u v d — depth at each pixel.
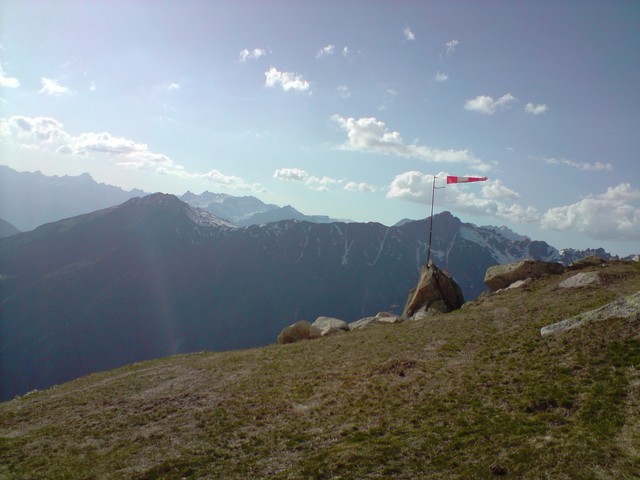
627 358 21.84
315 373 32.56
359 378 29.42
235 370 37.22
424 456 17.16
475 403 21.44
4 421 30.72
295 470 17.61
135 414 28.41
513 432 17.66
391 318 55.81
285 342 54.97
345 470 16.83
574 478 13.46
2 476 20.42
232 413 26.11
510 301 47.75
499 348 29.86
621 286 43.38
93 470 20.12
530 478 14.05
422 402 22.98
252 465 18.88
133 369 46.31
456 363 28.80
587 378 21.11
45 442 24.88
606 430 16.17
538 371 23.53
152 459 20.69
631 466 13.57
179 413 27.38
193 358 48.47
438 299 57.62
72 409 31.80
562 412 18.59
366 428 21.05
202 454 20.66
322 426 22.36
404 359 31.56
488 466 15.38
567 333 27.83
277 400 27.53
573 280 49.41
